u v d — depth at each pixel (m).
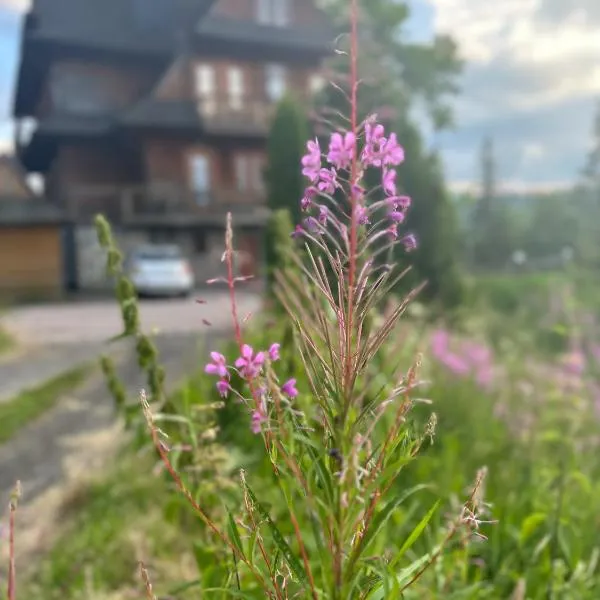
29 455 5.99
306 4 34.50
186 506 2.95
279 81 33.91
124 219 29.88
